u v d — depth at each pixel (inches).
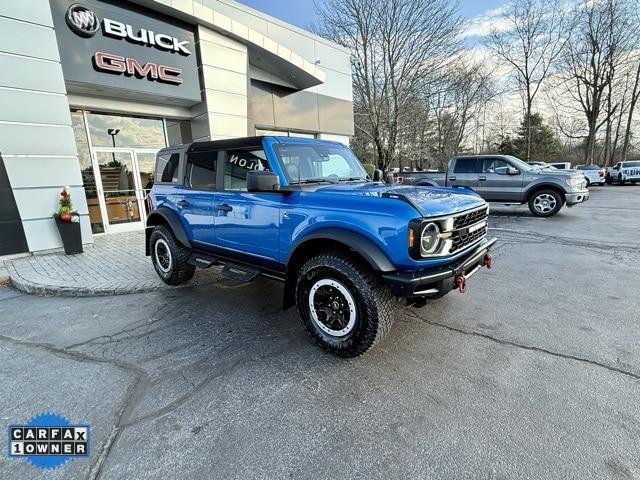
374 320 102.6
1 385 101.0
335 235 105.3
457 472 69.3
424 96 847.1
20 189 259.6
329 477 68.9
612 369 101.7
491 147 1781.5
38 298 180.7
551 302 153.5
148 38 326.3
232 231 144.1
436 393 93.6
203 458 73.7
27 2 253.4
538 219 382.9
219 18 363.9
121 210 374.3
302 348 119.8
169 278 183.8
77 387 99.6
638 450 72.8
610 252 236.8
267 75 473.1
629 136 1302.9
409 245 96.6
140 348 122.0
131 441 78.7
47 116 268.1
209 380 102.0
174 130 404.8
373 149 1080.2
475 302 155.0
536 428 79.9
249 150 137.7
